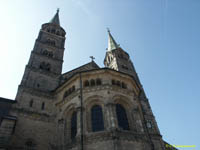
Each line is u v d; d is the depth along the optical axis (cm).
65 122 3328
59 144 3042
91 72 3612
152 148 3106
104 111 3059
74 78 3656
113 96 3256
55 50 5362
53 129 3391
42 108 3675
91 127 2956
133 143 2750
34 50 4922
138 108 3453
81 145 2658
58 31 6306
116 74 3688
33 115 3434
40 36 5569
